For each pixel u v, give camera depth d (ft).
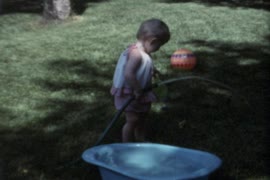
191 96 20.79
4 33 32.22
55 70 24.07
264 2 45.50
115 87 16.31
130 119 16.42
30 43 29.37
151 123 18.54
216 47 28.07
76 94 21.08
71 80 22.68
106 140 17.54
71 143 17.31
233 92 20.63
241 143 17.42
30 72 23.79
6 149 16.88
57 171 15.81
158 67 24.18
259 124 18.66
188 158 14.83
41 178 15.49
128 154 15.06
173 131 18.06
